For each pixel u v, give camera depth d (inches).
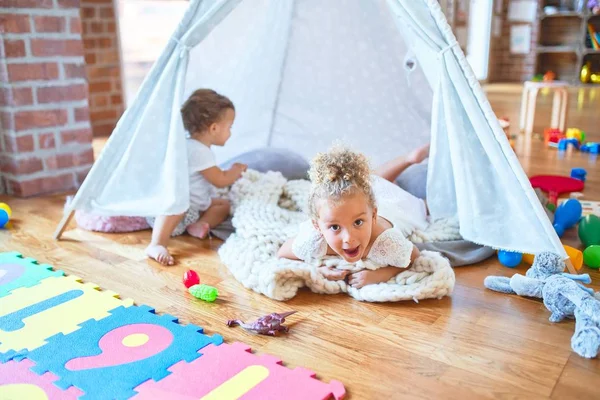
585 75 269.3
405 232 66.9
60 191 97.2
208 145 76.8
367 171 51.9
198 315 53.7
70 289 58.6
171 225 69.7
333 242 52.3
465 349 47.7
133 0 179.6
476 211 63.0
